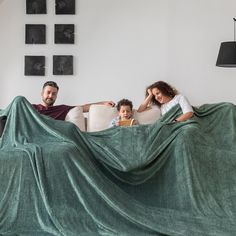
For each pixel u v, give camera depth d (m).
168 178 2.53
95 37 4.50
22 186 2.29
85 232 2.14
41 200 2.27
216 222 2.22
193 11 4.47
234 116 3.06
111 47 4.49
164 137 2.68
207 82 4.46
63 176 2.32
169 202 2.44
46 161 2.33
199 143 2.65
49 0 4.53
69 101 4.49
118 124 3.19
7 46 4.54
